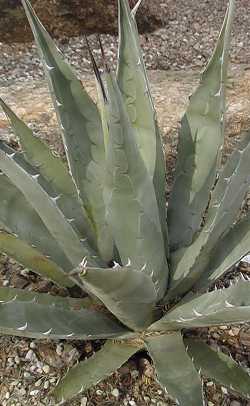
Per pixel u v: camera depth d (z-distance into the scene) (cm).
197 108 135
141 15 325
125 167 110
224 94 128
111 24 316
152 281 119
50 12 308
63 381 127
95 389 141
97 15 312
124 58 127
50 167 141
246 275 169
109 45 311
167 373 121
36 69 294
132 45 125
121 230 122
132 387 142
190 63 309
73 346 150
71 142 129
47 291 163
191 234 142
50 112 227
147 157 133
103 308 141
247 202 194
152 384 142
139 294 119
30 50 306
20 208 134
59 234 117
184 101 231
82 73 287
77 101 130
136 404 139
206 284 136
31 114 226
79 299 142
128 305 121
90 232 138
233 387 127
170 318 125
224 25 121
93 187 130
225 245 136
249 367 146
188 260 132
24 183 107
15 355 151
